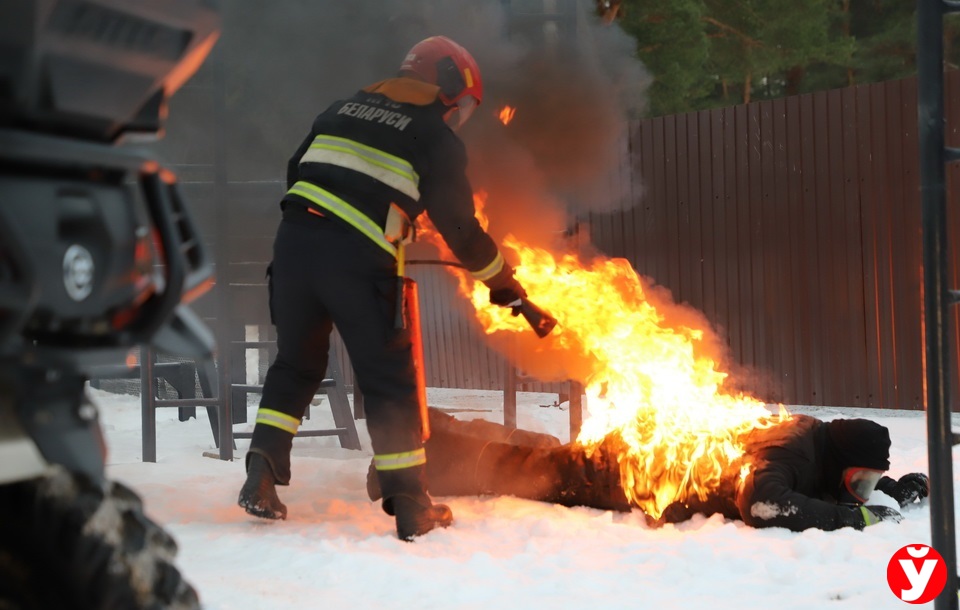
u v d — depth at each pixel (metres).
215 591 3.56
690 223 10.29
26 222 1.50
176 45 1.69
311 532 4.57
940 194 2.74
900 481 5.03
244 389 7.38
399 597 3.50
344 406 7.91
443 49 4.94
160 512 5.01
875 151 9.08
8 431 1.56
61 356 1.57
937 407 2.75
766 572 3.75
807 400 9.58
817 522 4.24
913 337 8.91
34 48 1.46
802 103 9.52
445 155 4.67
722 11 21.97
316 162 4.72
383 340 4.57
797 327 9.62
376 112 4.73
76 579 1.60
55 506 1.62
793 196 9.61
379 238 4.61
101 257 1.60
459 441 5.25
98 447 1.71
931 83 2.74
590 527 4.54
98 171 1.65
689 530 4.55
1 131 1.47
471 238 4.77
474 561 3.90
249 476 4.75
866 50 26.02
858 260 9.22
